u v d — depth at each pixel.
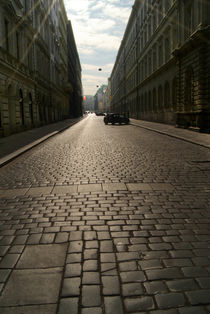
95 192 5.29
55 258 2.95
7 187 5.84
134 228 3.66
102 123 39.25
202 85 17.09
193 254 2.98
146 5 36.91
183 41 20.11
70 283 2.51
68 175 6.78
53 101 40.50
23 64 22.31
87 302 2.25
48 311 2.16
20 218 4.10
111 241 3.31
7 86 18.03
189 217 4.00
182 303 2.22
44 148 12.29
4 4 17.20
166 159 8.75
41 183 6.08
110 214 4.16
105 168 7.52
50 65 38.03
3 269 2.76
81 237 3.44
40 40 30.61
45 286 2.47
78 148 12.03
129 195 5.06
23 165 8.31
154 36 31.86
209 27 15.61
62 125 31.66
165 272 2.65
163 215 4.09
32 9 26.52
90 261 2.88
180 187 5.54
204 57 16.86
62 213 4.25
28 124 23.77
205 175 6.53
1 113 17.03
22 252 3.09
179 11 20.83
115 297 2.31
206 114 17.19
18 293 2.38
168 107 27.02
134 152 10.42
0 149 11.48
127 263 2.82
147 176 6.50
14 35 20.02
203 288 2.40
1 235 3.54
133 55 51.12
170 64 24.89
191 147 11.53
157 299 2.28
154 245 3.19
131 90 53.44
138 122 36.28
